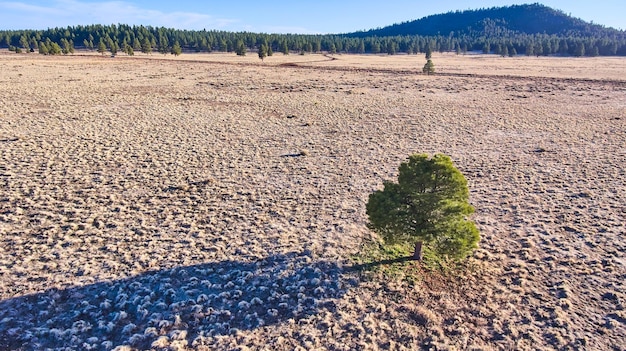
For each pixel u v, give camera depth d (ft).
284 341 34.17
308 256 46.98
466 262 45.91
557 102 156.04
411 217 41.27
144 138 99.60
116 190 66.54
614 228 53.78
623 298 39.29
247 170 78.54
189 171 77.00
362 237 51.88
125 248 48.67
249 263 45.96
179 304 38.60
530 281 42.47
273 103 154.40
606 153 89.45
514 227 55.01
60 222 54.75
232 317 37.14
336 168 80.74
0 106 128.98
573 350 33.06
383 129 115.03
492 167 81.20
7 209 57.93
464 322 36.55
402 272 43.80
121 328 35.63
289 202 63.46
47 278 42.11
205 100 157.48
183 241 50.62
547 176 75.25
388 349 33.37
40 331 34.63
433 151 93.35
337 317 37.09
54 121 113.29
